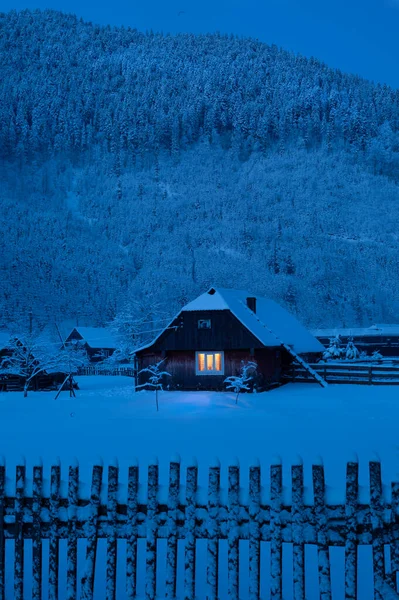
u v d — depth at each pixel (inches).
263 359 1574.8
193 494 213.8
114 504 217.9
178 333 1610.5
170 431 823.7
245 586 242.1
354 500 200.1
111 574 215.0
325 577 197.9
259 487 209.6
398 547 195.6
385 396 1332.4
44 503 225.5
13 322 6245.1
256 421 944.9
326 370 1695.4
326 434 756.6
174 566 211.6
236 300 1721.2
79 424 961.5
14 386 1875.0
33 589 220.8
